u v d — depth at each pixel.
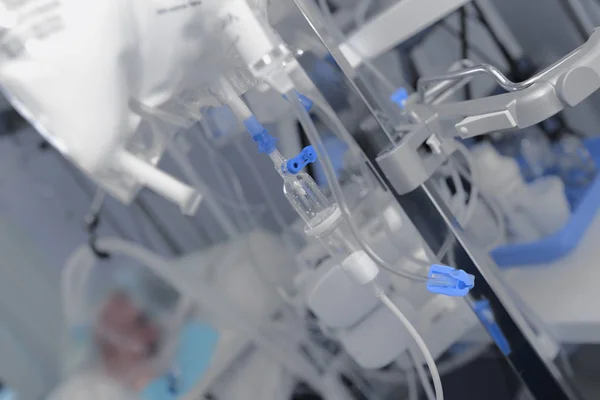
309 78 0.58
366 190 0.75
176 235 1.18
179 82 0.54
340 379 1.05
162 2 0.49
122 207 1.11
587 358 0.96
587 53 0.48
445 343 0.82
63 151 0.51
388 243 0.73
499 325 0.66
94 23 0.47
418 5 0.81
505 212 0.96
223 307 1.06
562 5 1.06
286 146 0.85
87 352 1.00
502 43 1.13
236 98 0.57
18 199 1.01
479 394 0.98
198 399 1.01
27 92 0.47
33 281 1.01
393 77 1.11
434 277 0.54
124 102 0.49
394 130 0.62
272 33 0.53
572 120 1.08
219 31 0.52
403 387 1.00
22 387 0.98
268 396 1.03
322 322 0.89
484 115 0.51
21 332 0.99
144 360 1.02
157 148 0.57
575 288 0.83
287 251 1.11
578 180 1.02
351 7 1.02
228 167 1.07
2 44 0.47
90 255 1.03
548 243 0.90
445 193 0.76
